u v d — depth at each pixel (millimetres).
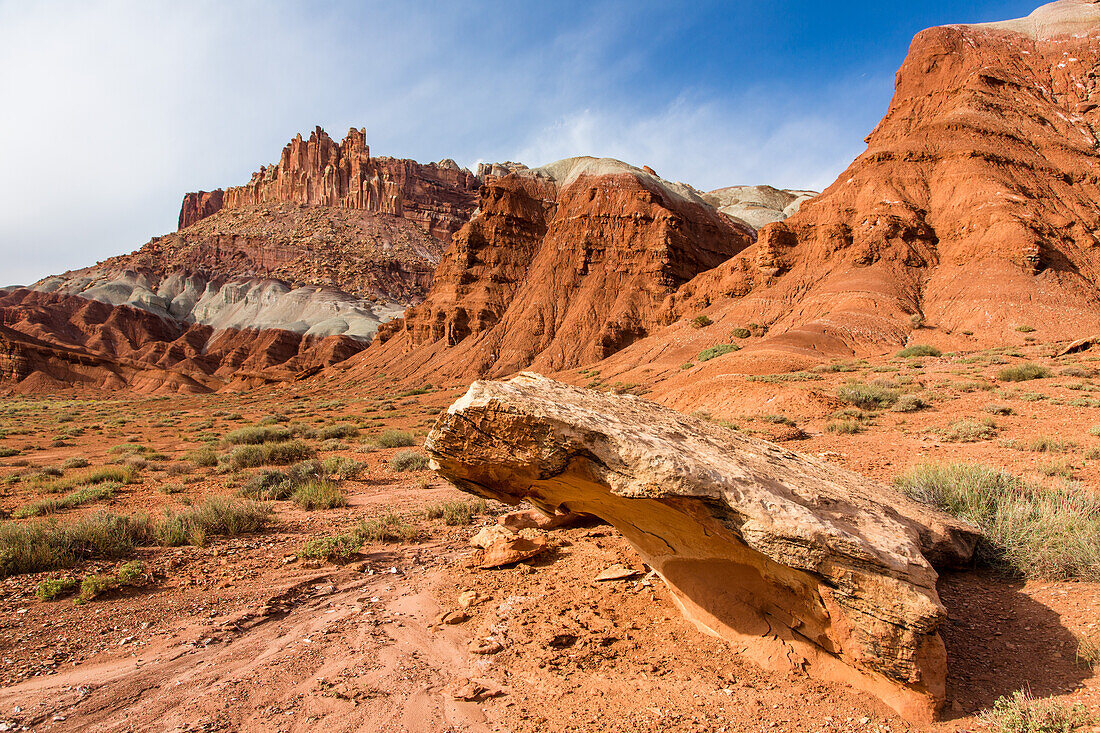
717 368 44938
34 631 6008
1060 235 60719
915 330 52719
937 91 85375
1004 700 4070
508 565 7895
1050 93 84188
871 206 70438
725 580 5398
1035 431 14750
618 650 5379
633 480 4367
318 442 28578
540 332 84750
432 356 92062
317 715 4457
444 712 4500
